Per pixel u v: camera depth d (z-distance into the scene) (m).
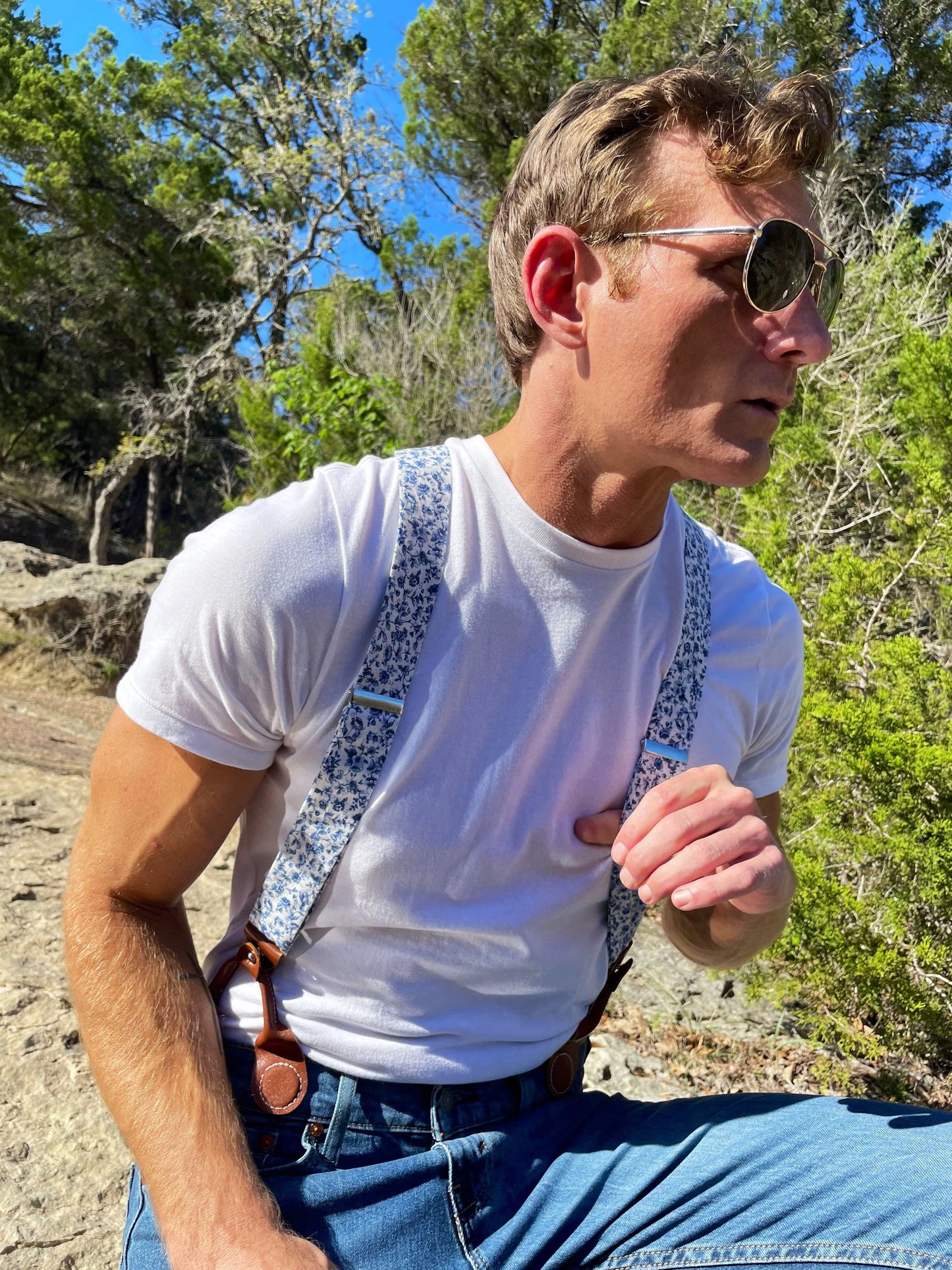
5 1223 1.57
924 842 2.42
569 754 1.04
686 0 10.10
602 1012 1.18
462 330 9.96
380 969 1.00
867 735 2.45
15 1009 2.15
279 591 0.93
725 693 1.15
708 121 0.94
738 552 1.24
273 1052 1.00
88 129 19.25
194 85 20.31
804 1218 0.94
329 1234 0.94
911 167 10.31
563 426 1.00
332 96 17.58
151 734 0.96
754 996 2.62
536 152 1.05
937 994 2.43
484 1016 1.04
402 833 0.97
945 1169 0.91
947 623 3.14
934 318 4.65
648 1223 0.99
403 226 16.53
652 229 0.94
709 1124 1.04
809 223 0.97
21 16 23.48
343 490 0.99
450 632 0.98
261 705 0.95
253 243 18.06
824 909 2.41
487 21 12.70
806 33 9.21
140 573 9.23
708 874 0.93
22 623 8.52
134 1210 0.99
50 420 26.69
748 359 0.94
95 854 0.99
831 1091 2.54
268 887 1.01
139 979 0.95
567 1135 1.09
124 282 20.45
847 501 4.12
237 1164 0.87
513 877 1.03
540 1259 0.99
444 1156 0.98
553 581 1.01
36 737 5.57
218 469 27.20
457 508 1.00
